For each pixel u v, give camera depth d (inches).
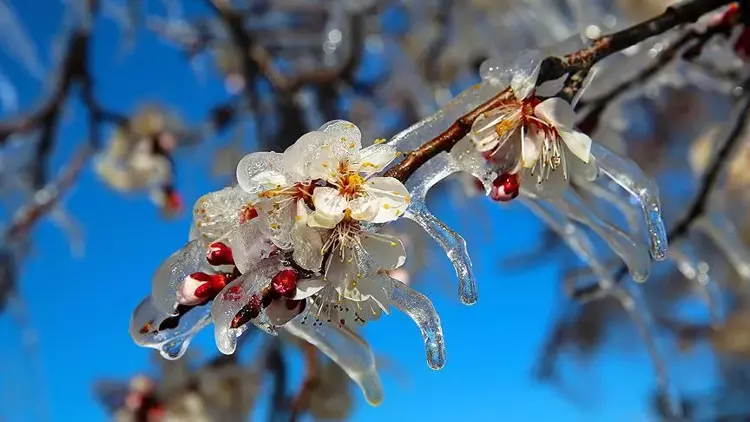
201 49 30.2
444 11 31.5
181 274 13.8
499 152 14.6
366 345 14.8
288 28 31.2
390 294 13.8
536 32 29.4
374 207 13.5
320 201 13.5
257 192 13.7
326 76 27.7
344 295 13.6
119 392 28.0
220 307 13.5
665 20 15.4
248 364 27.4
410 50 31.7
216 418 27.7
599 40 15.1
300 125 25.0
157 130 30.5
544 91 15.0
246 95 26.5
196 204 13.8
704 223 22.0
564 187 14.8
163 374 28.2
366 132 31.1
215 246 13.7
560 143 14.6
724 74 19.8
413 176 14.3
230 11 24.5
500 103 14.5
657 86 24.2
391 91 31.5
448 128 14.5
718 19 17.3
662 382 20.6
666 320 35.7
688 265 22.0
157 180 30.1
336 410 25.4
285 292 13.4
